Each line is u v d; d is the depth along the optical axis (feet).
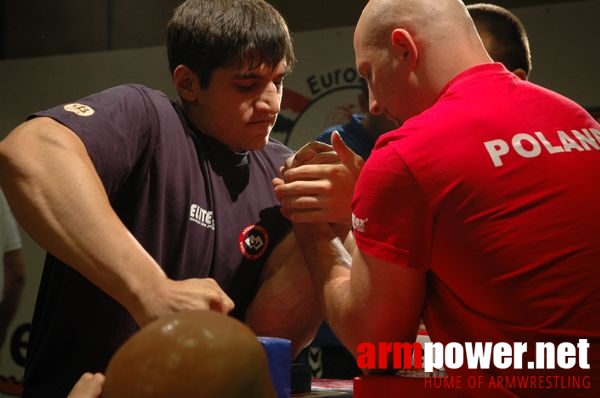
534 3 9.98
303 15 11.03
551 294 3.23
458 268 3.38
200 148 4.41
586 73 8.75
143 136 4.11
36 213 3.44
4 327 9.62
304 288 4.39
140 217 4.15
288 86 10.02
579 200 3.33
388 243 3.43
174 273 4.22
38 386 4.17
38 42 12.19
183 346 1.78
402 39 3.78
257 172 4.68
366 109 9.66
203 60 4.16
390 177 3.40
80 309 4.04
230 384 1.78
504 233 3.28
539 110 3.57
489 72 3.72
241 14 4.14
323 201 4.17
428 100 3.82
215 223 4.37
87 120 3.82
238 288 4.49
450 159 3.35
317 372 7.68
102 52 10.77
